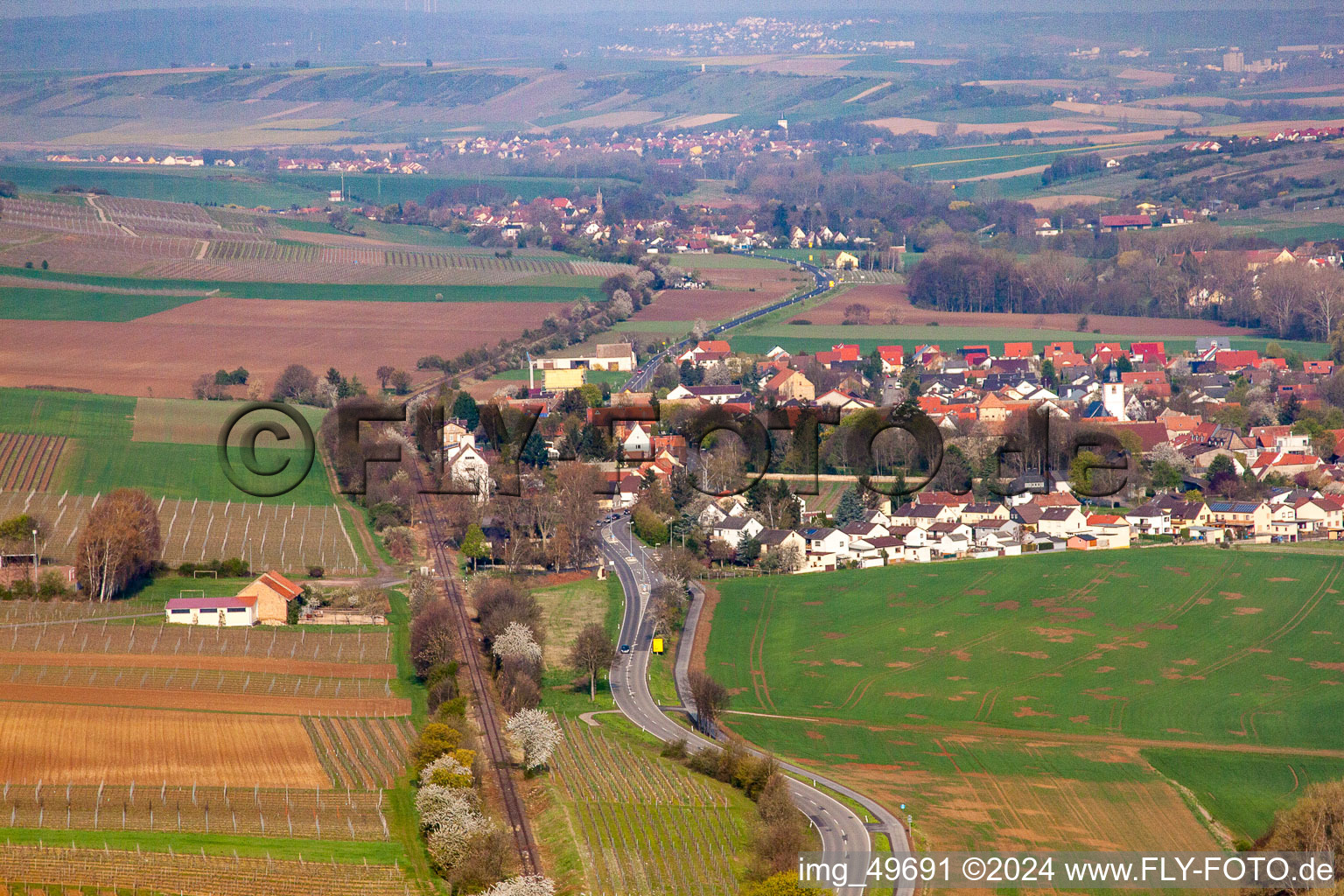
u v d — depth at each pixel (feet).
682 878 597.52
